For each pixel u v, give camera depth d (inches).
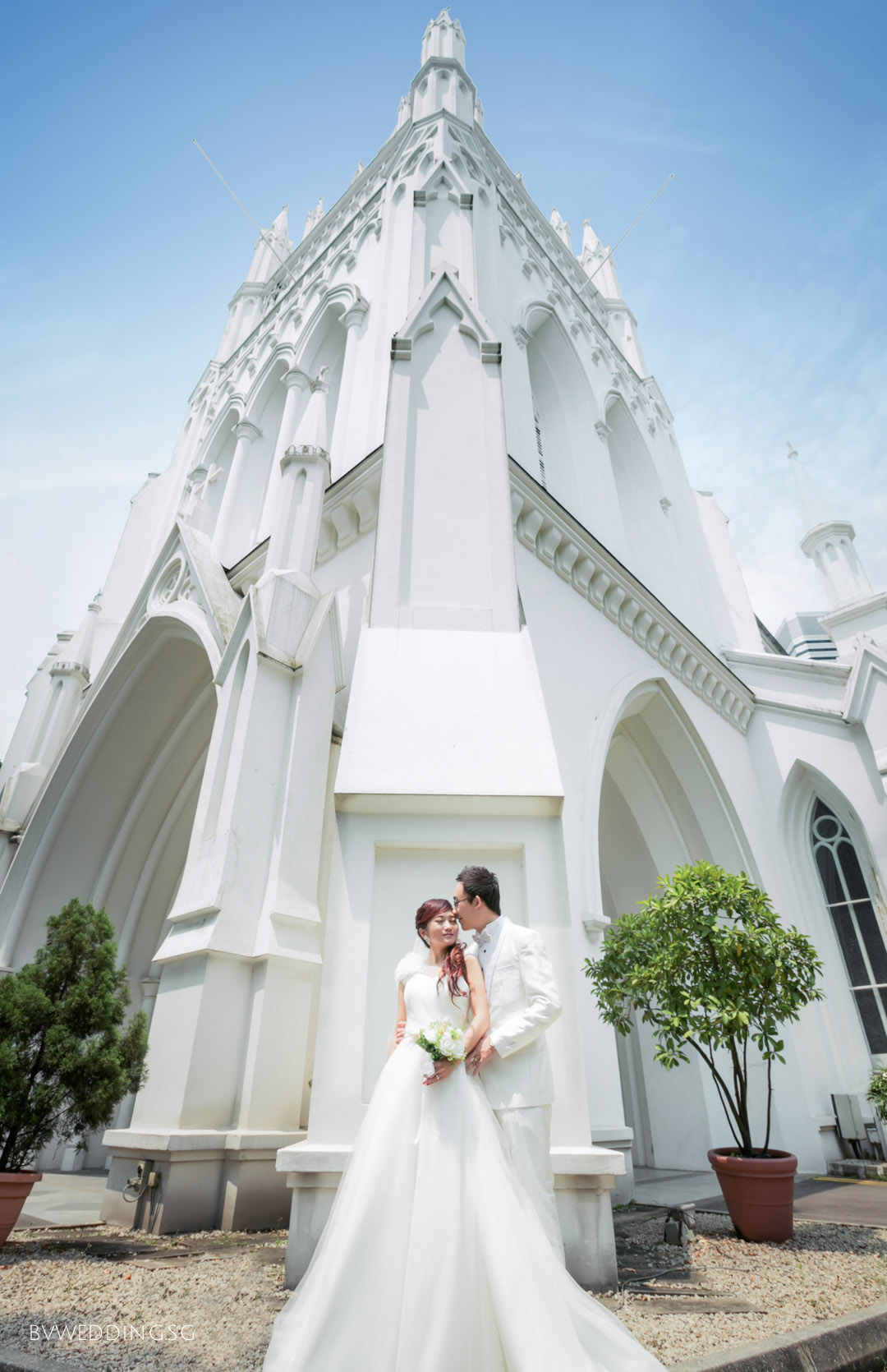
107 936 182.7
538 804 150.8
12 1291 115.1
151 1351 89.2
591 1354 75.0
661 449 685.9
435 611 209.6
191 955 197.2
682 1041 183.6
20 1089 157.9
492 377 272.2
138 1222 172.2
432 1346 69.4
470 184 501.7
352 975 135.4
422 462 249.6
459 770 157.4
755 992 179.0
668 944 185.6
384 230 496.1
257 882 214.5
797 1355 92.3
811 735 477.1
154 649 402.9
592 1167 118.3
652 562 591.5
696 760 423.8
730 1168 175.3
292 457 318.0
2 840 450.6
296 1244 115.3
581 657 342.0
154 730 434.0
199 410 743.1
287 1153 116.9
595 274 837.2
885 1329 107.0
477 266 448.8
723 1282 129.0
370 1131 88.0
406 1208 80.6
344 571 323.9
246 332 780.0
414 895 147.8
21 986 165.3
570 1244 116.6
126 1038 173.8
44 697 570.6
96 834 432.5
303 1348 72.5
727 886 186.1
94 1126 164.4
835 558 562.6
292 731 245.0
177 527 419.2
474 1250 77.1
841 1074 390.0
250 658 250.5
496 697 177.8
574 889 265.3
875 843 428.8
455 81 587.8
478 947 108.2
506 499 242.1
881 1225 192.5
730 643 601.0
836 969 422.0
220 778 238.7
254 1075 186.4
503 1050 95.7
